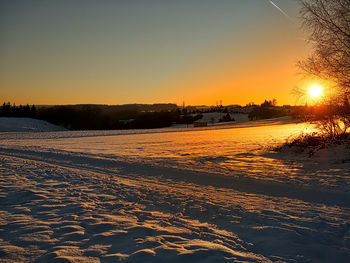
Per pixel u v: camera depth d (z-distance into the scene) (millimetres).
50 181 10008
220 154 18047
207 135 43594
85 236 4695
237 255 3936
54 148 25688
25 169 13062
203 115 150250
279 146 19062
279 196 7590
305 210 6207
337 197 7305
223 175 10797
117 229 5031
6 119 104312
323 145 15742
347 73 12391
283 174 10648
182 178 10430
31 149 24203
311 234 4758
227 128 66500
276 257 3947
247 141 28469
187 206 6668
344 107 13750
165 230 4969
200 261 3734
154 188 8750
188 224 5348
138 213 6113
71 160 16469
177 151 21375
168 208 6520
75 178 10641
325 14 12266
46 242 4441
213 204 6805
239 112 160125
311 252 4105
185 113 152375
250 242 4473
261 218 5660
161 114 119062
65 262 3705
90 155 18984
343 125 15086
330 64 12352
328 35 12336
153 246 4242
